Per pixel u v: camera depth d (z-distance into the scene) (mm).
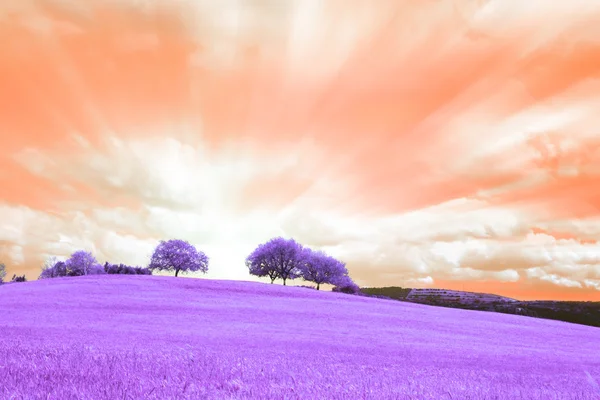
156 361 8484
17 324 23656
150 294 47781
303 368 9055
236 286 60188
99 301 40188
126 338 17656
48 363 7371
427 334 29859
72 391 5129
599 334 40906
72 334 18656
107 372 6668
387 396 6023
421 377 9023
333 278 87125
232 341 18578
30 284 54562
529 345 28500
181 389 5648
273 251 87062
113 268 83688
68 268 80500
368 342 22203
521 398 6848
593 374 13711
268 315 35719
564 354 23750
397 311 46406
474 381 8922
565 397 7203
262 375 7414
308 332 26266
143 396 5148
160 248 88438
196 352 11523
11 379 5719
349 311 42312
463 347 23078
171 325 26906
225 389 5910
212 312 36125
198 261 89750
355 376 8273
